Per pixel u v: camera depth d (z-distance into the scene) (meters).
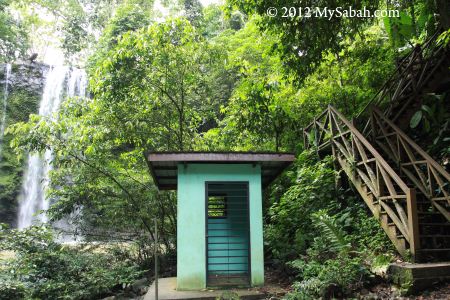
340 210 7.76
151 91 9.09
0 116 19.75
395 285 4.70
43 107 21.05
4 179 18.75
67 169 9.12
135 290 6.70
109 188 9.07
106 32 20.70
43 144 8.59
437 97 8.25
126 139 9.13
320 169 8.20
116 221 8.93
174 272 7.85
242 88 10.41
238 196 6.02
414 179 6.57
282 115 10.27
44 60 31.22
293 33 7.76
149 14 22.19
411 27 9.67
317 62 8.55
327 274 4.86
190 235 5.58
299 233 7.10
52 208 8.95
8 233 6.78
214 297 5.08
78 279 6.61
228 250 6.05
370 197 6.49
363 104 10.60
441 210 5.82
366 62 10.80
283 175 9.59
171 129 9.55
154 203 9.05
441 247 5.55
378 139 8.05
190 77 9.16
